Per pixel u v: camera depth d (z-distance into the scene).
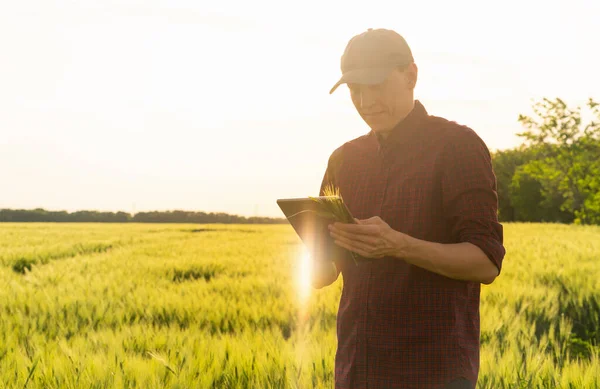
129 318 7.15
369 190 2.22
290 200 1.96
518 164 65.69
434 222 2.05
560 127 43.25
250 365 4.48
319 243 2.09
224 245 21.22
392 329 2.06
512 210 67.50
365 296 2.12
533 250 15.99
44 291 8.48
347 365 2.16
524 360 4.87
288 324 7.09
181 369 4.37
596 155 43.12
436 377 2.00
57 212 78.06
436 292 2.03
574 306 8.66
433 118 2.15
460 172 1.99
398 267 2.07
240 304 7.79
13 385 4.08
